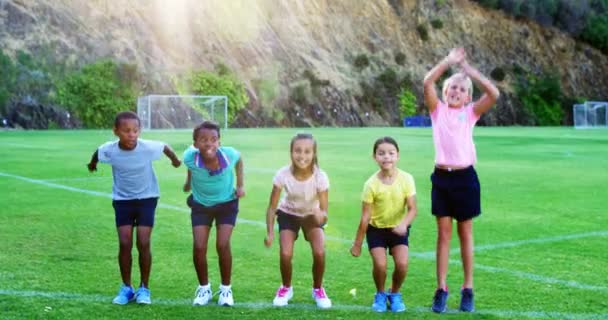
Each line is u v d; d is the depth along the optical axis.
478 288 6.01
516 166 17.67
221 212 5.66
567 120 63.97
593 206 10.80
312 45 55.50
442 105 5.66
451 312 5.34
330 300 5.62
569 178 14.85
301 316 5.20
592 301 5.62
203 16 50.56
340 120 53.22
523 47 65.38
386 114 56.06
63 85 41.41
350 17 59.12
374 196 5.46
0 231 8.30
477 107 5.61
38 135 31.84
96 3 46.56
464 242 5.61
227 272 5.51
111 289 5.85
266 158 19.23
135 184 5.66
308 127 51.00
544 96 63.88
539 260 7.07
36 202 10.74
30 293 5.67
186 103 44.06
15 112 39.91
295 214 5.63
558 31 67.81
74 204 10.55
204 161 5.54
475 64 62.88
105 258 6.95
